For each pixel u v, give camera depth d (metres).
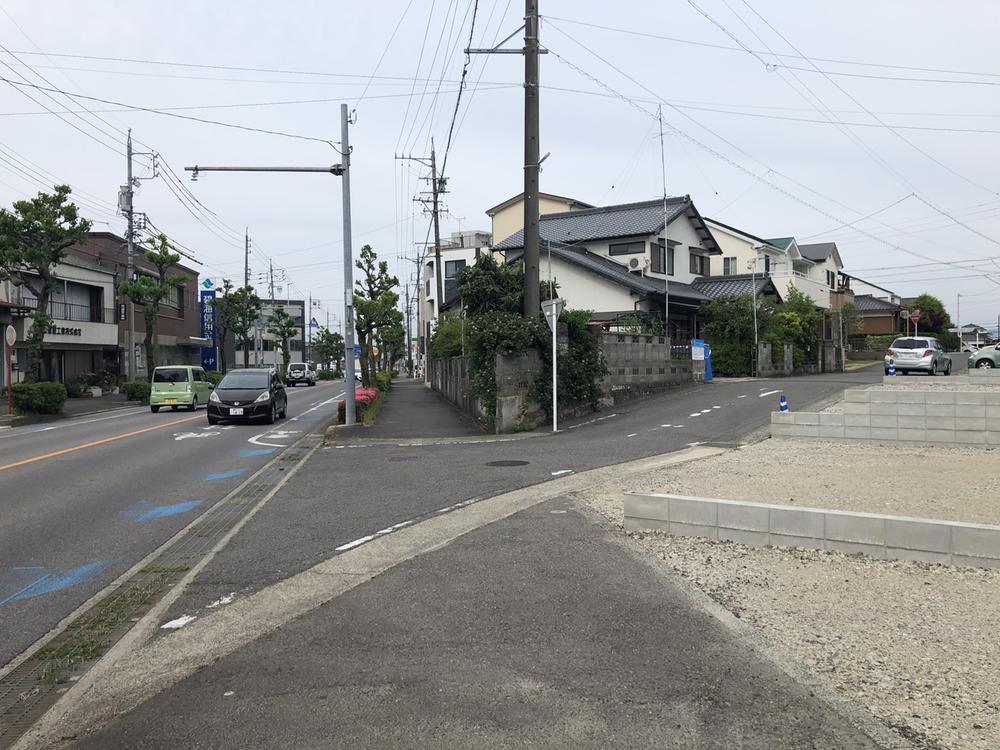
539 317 16.75
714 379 27.16
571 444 13.40
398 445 14.74
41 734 3.49
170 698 3.78
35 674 4.30
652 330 26.23
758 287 32.41
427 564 6.03
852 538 5.82
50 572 6.34
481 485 9.69
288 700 3.70
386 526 7.64
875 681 3.72
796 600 4.89
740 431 13.93
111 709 3.71
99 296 38.56
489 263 23.34
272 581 5.91
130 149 34.88
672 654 4.13
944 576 5.22
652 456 11.55
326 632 4.61
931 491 7.76
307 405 29.42
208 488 10.40
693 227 34.94
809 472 9.20
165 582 6.02
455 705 3.59
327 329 76.31
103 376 37.41
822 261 48.56
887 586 5.07
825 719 3.38
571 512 7.73
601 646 4.27
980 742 3.16
